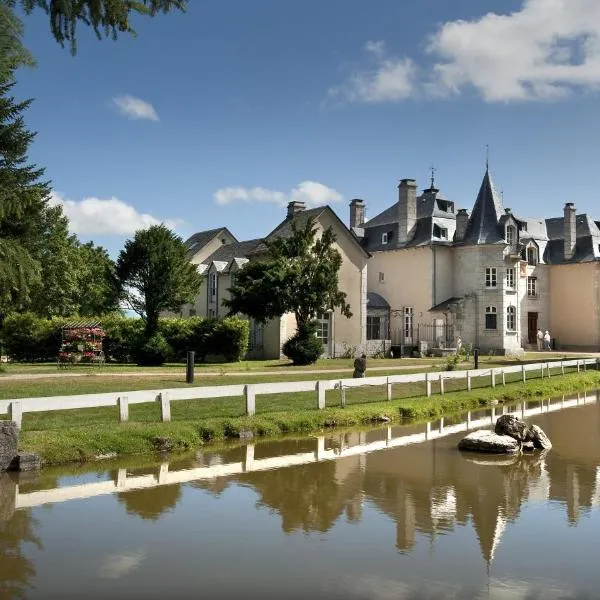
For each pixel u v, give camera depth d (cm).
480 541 906
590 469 1353
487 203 5100
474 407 2362
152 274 3600
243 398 2078
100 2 902
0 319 3756
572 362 3556
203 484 1195
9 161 2409
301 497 1118
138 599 709
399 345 4588
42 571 785
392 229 5472
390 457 1454
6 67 967
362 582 762
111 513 1016
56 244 4791
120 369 2956
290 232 4175
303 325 3494
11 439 1270
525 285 5738
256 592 731
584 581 772
